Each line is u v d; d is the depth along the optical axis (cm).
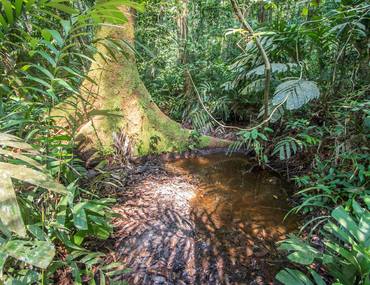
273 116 256
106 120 261
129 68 278
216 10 512
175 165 271
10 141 77
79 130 248
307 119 263
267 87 234
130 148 269
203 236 167
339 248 110
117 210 187
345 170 191
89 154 245
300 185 207
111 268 139
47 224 123
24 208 113
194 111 385
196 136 303
